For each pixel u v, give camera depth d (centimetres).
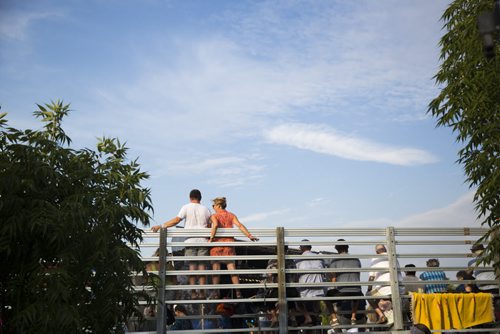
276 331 1024
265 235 1054
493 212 1083
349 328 1046
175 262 1038
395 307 1065
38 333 716
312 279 1071
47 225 728
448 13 1180
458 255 1116
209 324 1038
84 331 797
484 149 1096
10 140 798
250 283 1076
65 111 868
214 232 1030
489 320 1067
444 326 1052
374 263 1088
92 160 873
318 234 1072
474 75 1127
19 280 752
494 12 646
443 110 1159
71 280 774
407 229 1109
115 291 830
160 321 990
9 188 738
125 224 879
